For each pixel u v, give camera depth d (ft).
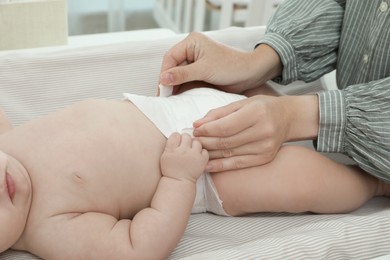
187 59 3.42
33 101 3.55
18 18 4.15
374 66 3.28
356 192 3.05
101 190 2.74
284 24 3.64
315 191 2.93
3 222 2.45
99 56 3.68
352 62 3.51
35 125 2.90
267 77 3.62
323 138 3.00
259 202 2.94
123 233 2.57
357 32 3.42
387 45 3.15
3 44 4.22
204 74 3.30
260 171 2.92
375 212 3.11
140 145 2.89
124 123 2.95
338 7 3.65
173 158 2.73
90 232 2.57
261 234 2.95
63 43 4.39
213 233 2.96
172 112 3.07
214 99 3.21
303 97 3.05
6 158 2.56
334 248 2.56
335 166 3.02
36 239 2.60
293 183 2.91
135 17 8.85
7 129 3.11
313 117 3.00
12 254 2.68
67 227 2.59
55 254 2.57
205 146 2.84
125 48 3.74
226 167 2.89
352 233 2.64
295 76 3.67
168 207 2.64
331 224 2.76
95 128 2.88
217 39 3.96
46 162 2.72
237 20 7.22
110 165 2.78
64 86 3.62
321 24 3.61
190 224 3.02
